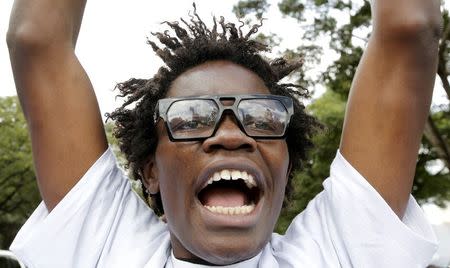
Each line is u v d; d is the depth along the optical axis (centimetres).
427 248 58
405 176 59
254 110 55
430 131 343
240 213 54
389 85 58
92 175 61
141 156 60
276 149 56
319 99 386
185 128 55
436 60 58
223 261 55
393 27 57
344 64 348
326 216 61
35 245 59
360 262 58
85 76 63
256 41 62
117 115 65
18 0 61
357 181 58
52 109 61
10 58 61
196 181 54
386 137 58
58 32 61
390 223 57
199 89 57
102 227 61
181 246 58
